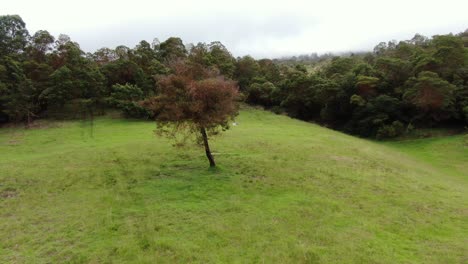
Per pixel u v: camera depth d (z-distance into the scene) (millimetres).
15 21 63875
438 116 46125
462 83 47375
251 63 79938
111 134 39750
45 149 33125
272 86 71125
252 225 13633
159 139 33844
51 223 14781
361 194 17812
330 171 22203
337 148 30750
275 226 13523
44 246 12656
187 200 16797
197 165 23484
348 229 13312
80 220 14891
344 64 72812
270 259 11039
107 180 21016
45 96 50594
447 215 15180
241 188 18391
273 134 37688
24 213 16172
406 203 16594
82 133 40969
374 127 50844
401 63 53469
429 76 44812
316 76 66062
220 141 31812
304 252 11344
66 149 31875
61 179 21453
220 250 11719
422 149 39656
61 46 59375
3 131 44156
